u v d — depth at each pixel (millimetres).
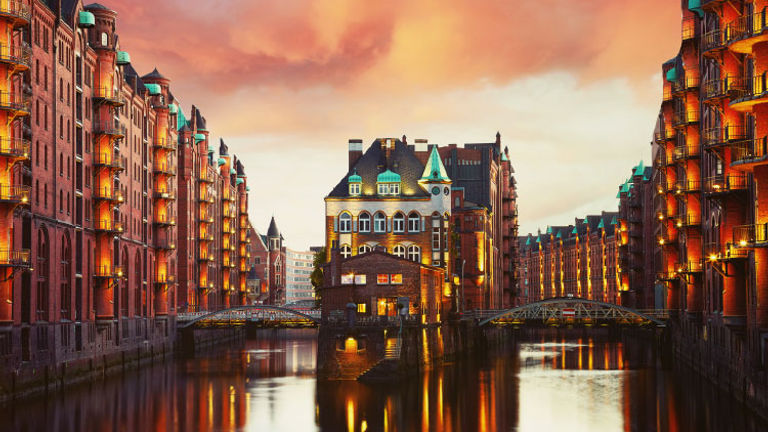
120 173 90938
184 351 112750
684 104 81250
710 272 70875
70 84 75812
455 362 98500
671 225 92438
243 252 179750
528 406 63000
